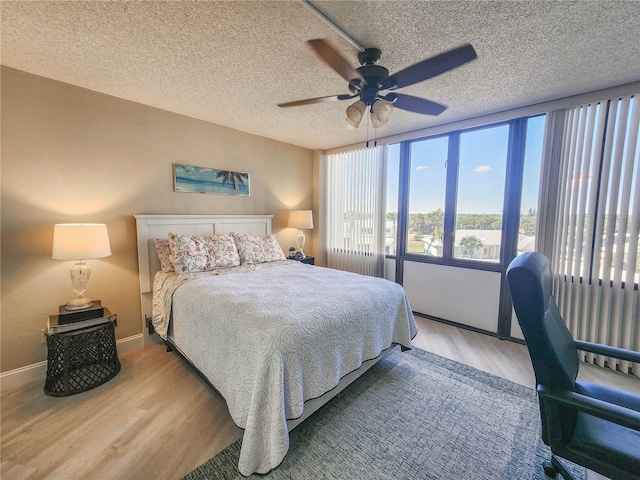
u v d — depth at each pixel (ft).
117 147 8.45
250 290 6.88
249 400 4.71
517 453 4.94
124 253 8.72
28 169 7.03
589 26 5.04
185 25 5.13
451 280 11.10
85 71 6.84
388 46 5.70
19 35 5.42
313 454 4.91
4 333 6.86
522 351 8.80
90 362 7.08
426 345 9.24
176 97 8.37
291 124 10.84
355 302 6.38
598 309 7.93
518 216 9.41
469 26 5.08
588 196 7.95
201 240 9.36
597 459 3.34
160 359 8.25
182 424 5.65
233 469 4.62
